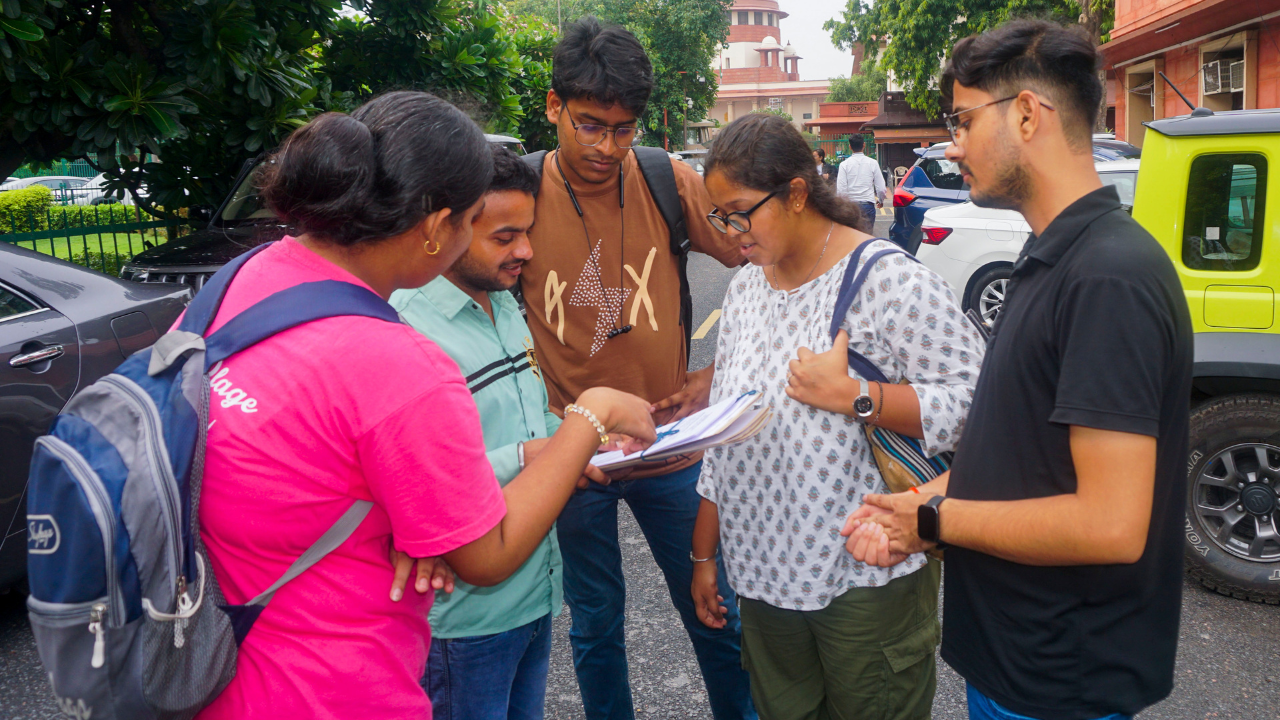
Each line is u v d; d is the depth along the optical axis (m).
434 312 1.60
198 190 7.41
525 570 1.63
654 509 2.21
